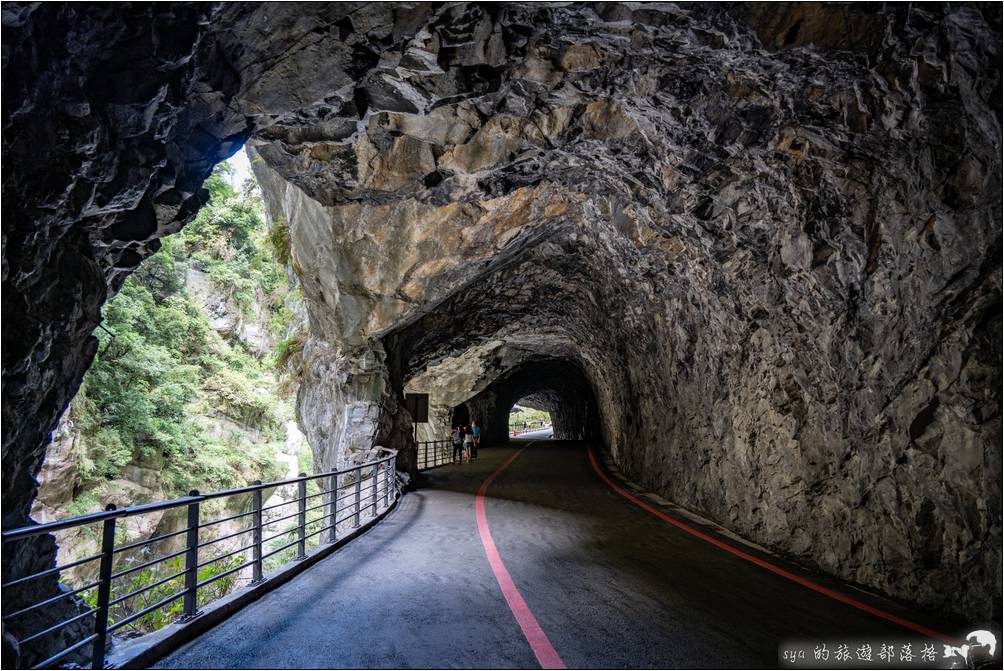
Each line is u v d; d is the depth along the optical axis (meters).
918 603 6.31
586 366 30.05
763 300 9.33
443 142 8.96
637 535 10.64
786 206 7.87
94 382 22.30
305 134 8.02
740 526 10.87
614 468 23.94
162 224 6.45
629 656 4.73
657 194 10.00
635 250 12.58
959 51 4.79
